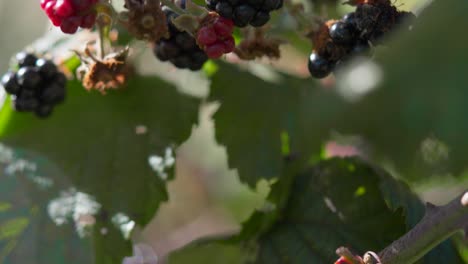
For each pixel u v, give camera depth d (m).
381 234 0.42
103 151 0.47
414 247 0.37
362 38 0.38
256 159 0.45
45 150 0.47
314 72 0.39
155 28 0.39
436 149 0.25
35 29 0.71
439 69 0.25
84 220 0.45
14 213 0.46
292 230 0.44
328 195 0.43
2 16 0.71
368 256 0.38
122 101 0.47
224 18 0.38
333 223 0.43
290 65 0.49
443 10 0.25
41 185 0.47
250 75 0.46
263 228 0.45
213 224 0.73
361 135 0.26
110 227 0.45
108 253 0.45
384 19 0.37
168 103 0.47
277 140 0.45
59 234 0.45
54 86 0.46
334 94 0.27
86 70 0.42
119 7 0.40
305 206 0.44
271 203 0.45
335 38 0.38
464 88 0.24
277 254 0.44
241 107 0.46
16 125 0.48
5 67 0.70
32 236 0.46
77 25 0.38
